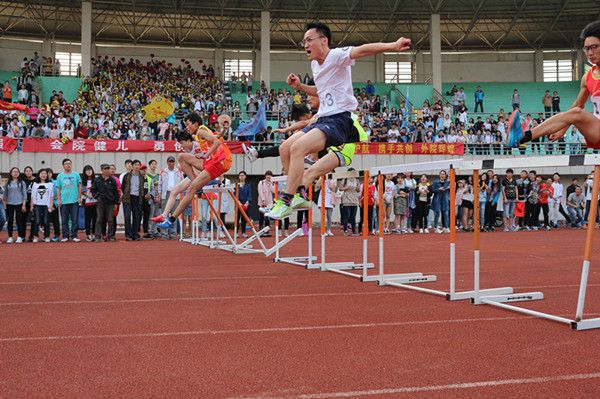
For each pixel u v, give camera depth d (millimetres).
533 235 14047
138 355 2883
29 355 2883
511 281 5773
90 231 12992
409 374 2559
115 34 31578
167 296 4746
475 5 29438
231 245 10273
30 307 4238
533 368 2656
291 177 4480
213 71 31500
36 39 30953
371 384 2414
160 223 8180
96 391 2328
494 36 33156
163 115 20594
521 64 34250
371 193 14672
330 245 11016
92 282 5625
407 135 22781
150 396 2266
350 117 4691
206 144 7867
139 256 8703
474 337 3283
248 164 19625
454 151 20703
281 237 13570
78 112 22469
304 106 5977
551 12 29953
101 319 3779
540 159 3820
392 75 34062
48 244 11648
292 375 2545
